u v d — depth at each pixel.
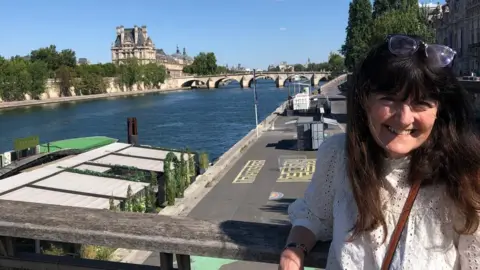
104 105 109.75
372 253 1.81
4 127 69.25
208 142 50.72
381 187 1.78
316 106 50.16
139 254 11.94
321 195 2.08
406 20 63.62
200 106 96.31
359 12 97.38
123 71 168.75
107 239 2.87
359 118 1.83
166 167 17.78
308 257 2.21
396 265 1.75
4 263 3.40
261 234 2.70
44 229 3.04
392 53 1.69
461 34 81.00
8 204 3.64
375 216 1.75
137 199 16.95
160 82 184.12
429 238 1.72
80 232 2.95
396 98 1.68
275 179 20.88
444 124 1.71
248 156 27.47
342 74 156.12
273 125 41.41
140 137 55.56
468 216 1.62
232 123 64.62
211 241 2.65
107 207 15.62
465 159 1.65
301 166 23.55
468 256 1.67
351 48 97.44
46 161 30.44
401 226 1.76
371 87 1.74
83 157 23.89
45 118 81.00
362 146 1.81
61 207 3.49
